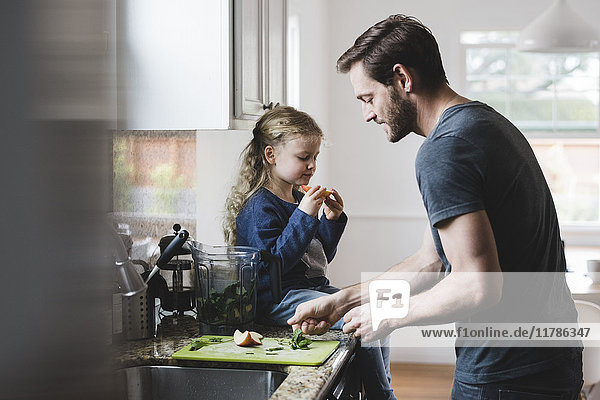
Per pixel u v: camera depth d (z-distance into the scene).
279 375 1.63
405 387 4.37
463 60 5.22
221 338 1.88
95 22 0.58
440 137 1.47
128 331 1.82
